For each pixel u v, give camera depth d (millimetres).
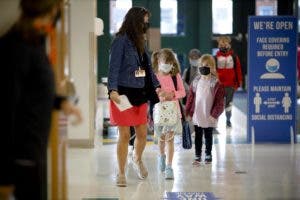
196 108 9055
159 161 9000
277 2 21781
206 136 9273
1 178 3893
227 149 10711
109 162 9328
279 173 8508
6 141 3859
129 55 7418
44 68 3961
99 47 20938
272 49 11086
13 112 3836
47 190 4578
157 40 16234
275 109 11273
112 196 7152
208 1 21250
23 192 3910
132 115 7543
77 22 10445
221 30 21906
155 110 8203
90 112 10625
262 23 11016
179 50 21422
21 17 3961
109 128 13492
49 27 4148
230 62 13766
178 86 8258
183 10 21391
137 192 7371
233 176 8336
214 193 7297
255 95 11242
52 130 4480
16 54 3830
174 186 7719
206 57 8930
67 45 5379
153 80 7660
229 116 14031
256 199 6871
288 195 3805
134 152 8211
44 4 3943
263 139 11359
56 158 4512
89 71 10516
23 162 3869
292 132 11312
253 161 9500
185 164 9289
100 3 20875
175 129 8148
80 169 8766
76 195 7168
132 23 7449
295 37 11055
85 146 10688
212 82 8984
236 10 21906
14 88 3820
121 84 7445
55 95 4215
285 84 11180
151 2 21094
